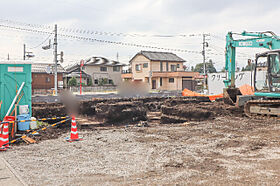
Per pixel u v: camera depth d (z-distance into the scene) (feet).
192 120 38.58
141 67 157.58
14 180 14.89
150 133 29.12
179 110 40.37
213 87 94.38
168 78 153.99
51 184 14.49
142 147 22.88
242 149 21.42
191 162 18.34
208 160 18.75
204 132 28.63
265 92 37.42
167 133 28.73
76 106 46.11
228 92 48.26
